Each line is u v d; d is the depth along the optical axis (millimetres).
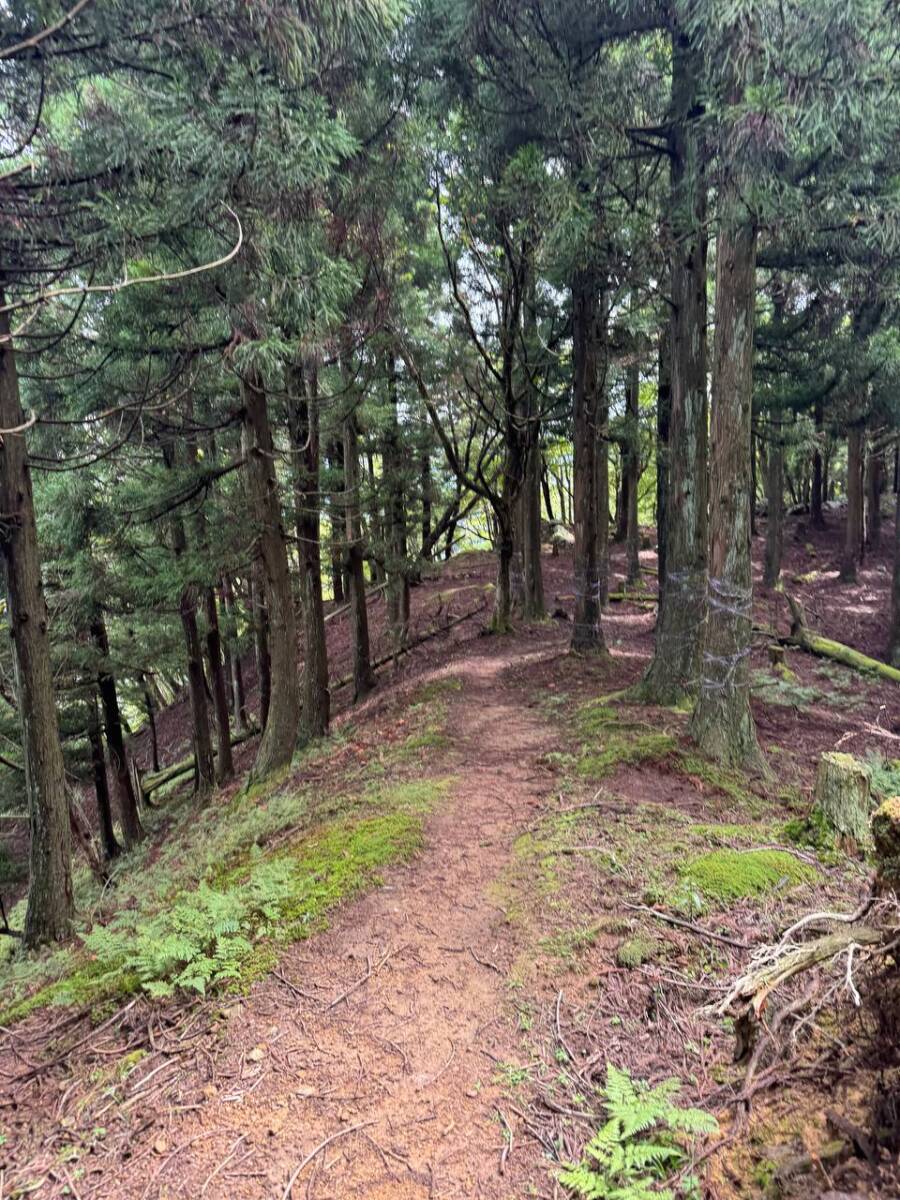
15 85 4180
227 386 9453
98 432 9062
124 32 3854
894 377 10680
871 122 5324
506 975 3281
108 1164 2363
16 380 5922
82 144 4328
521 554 19469
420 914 3918
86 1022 3316
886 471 28672
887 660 13672
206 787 13305
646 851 4348
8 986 5000
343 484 12500
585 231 6723
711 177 6121
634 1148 2100
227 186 4168
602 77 7180
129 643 11922
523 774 6500
